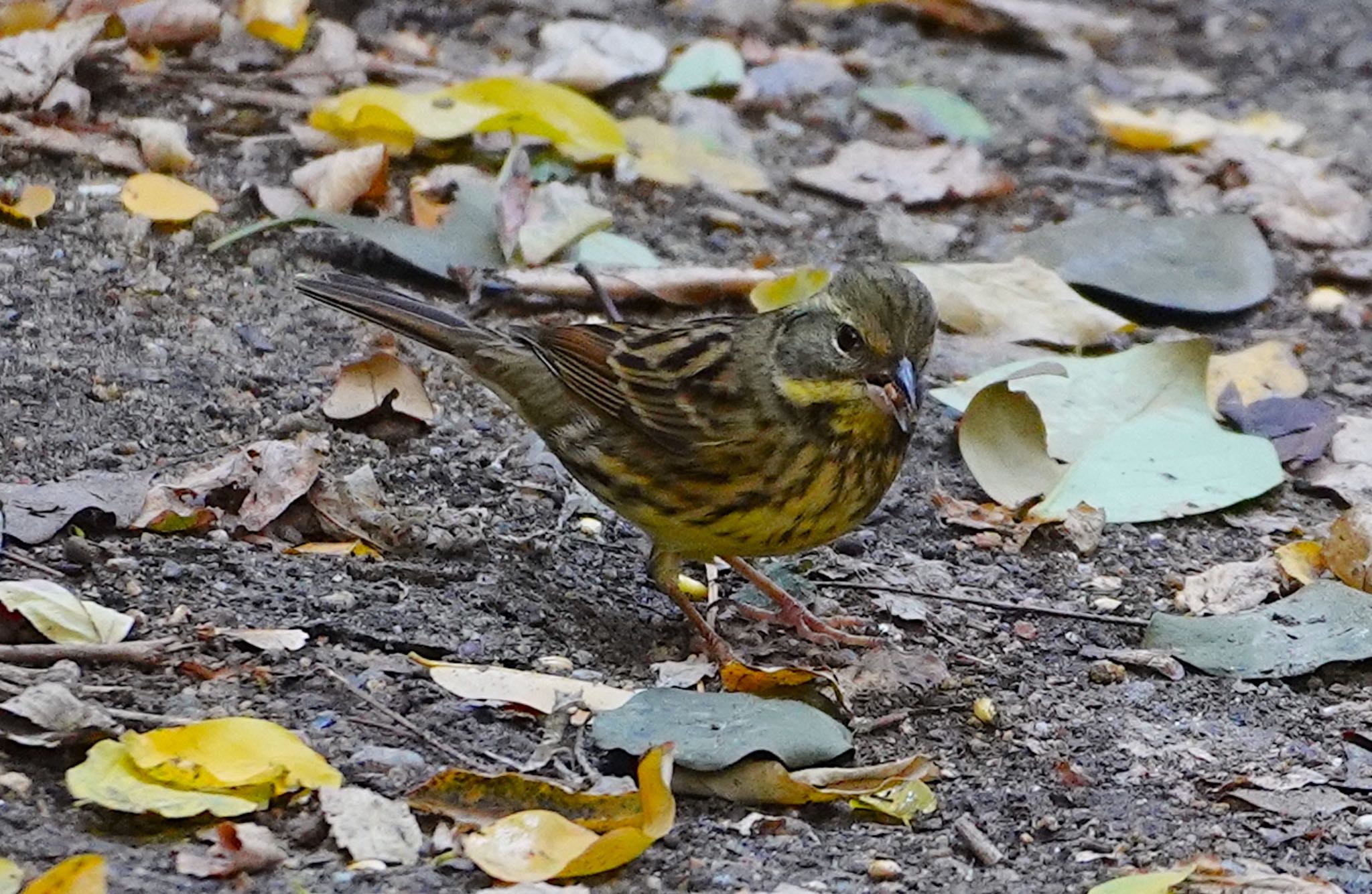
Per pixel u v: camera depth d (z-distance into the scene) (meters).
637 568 10.91
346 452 11.53
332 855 7.81
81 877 7.12
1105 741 9.45
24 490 10.22
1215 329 14.75
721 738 8.59
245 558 10.08
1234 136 17.78
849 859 8.22
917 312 9.94
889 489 11.16
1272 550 11.70
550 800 8.18
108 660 8.88
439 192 14.91
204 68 16.42
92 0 16.09
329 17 18.05
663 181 15.84
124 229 13.68
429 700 9.01
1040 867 8.30
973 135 17.55
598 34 17.80
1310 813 8.87
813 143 17.14
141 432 11.25
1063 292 14.30
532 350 10.98
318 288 11.46
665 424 10.08
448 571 10.28
